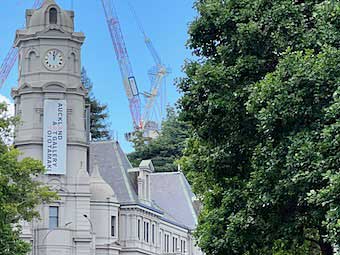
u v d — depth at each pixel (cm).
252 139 3794
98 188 11138
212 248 3941
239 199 3825
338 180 2942
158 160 16125
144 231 11662
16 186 6956
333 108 3112
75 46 11194
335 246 3434
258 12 3828
